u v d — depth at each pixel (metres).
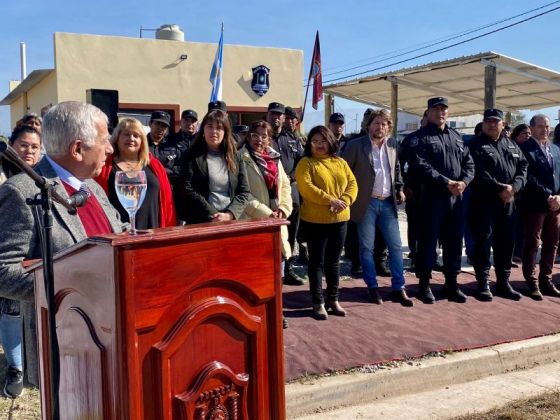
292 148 6.17
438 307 5.32
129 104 12.16
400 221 11.12
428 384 3.97
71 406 1.79
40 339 1.98
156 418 1.59
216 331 1.71
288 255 4.88
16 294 2.04
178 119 12.65
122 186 1.82
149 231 1.61
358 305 5.29
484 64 9.55
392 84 11.46
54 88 12.04
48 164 2.21
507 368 4.32
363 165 5.39
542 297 5.73
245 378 1.78
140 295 1.54
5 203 2.07
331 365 3.90
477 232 5.66
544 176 5.73
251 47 13.36
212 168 4.21
